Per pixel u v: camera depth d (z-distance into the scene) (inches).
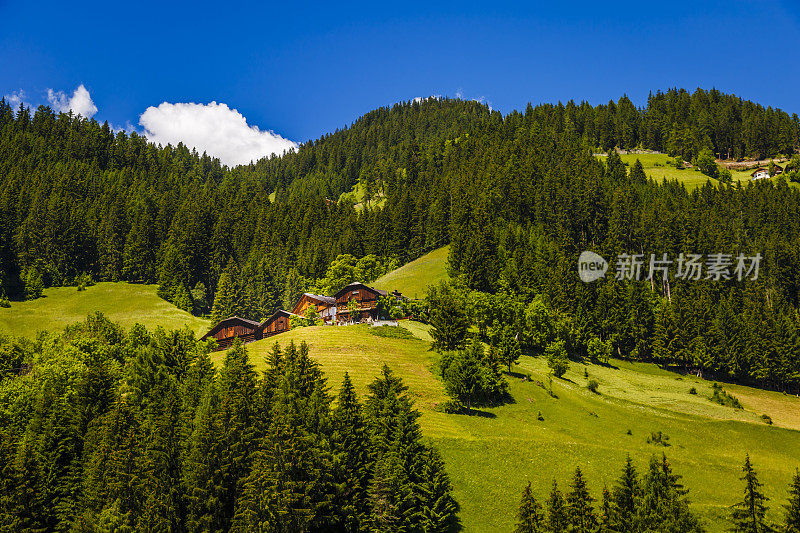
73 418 2050.9
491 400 2893.7
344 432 1854.1
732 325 4744.1
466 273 5497.1
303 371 2149.4
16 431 2130.9
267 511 1616.6
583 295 5295.3
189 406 2090.3
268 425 1902.1
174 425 1911.9
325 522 1706.4
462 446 2288.4
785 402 4074.8
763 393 4308.6
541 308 4360.2
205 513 1717.5
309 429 1857.8
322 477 1726.1
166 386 2279.8
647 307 5068.9
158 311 5954.7
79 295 6107.3
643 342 4913.9
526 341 4252.0
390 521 1729.8
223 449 1797.5
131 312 5792.3
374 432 1982.0
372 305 4781.0
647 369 4719.5
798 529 1643.7
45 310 5551.2
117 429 1900.8
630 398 3486.7
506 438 2421.3
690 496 2214.6
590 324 5054.1
